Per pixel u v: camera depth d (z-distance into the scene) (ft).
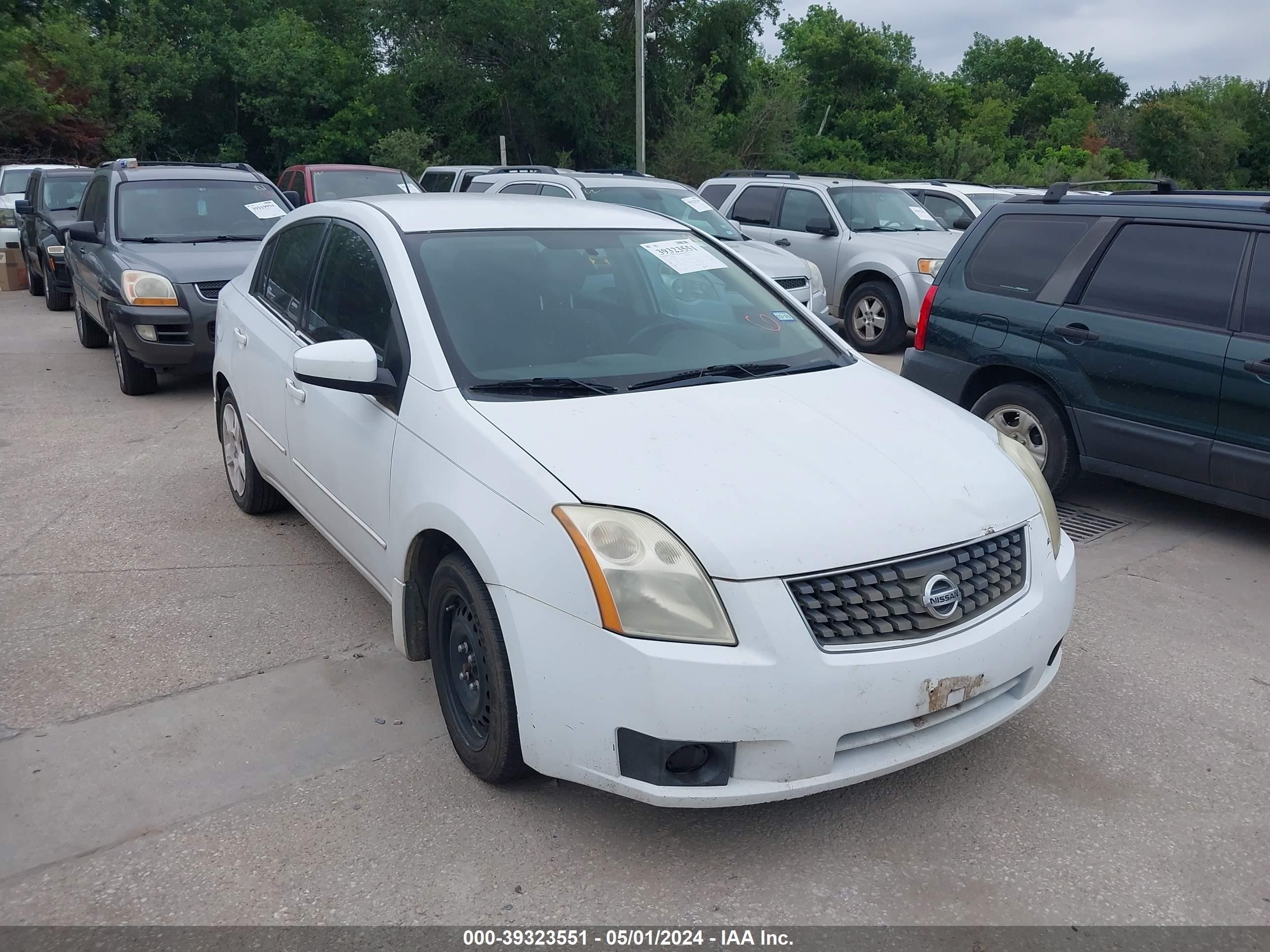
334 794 10.44
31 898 8.94
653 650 8.58
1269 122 257.14
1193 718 12.16
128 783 10.59
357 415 12.53
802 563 8.82
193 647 13.67
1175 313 17.65
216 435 24.64
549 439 10.00
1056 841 9.83
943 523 9.53
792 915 8.80
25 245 51.96
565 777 9.28
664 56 133.39
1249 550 17.78
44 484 20.83
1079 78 292.20
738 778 8.80
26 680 12.74
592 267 13.23
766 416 10.87
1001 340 19.97
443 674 10.94
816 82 203.31
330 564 16.58
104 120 114.83
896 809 10.31
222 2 125.59
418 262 12.45
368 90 122.72
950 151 183.32
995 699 10.08
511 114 126.00
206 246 29.35
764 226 42.06
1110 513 19.71
